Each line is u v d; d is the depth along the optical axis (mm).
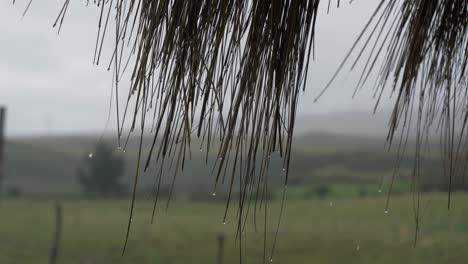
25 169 143625
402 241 25828
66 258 28344
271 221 34312
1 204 51906
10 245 30375
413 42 1877
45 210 47406
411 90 1922
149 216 40500
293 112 1884
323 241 29047
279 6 1910
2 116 34531
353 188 68375
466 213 23250
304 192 72250
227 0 1896
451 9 2125
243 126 1841
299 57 1919
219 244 20469
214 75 1876
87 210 48125
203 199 58906
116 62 1834
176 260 27922
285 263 25453
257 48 1898
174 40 1860
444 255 21453
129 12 1865
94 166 93688
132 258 28812
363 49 1746
